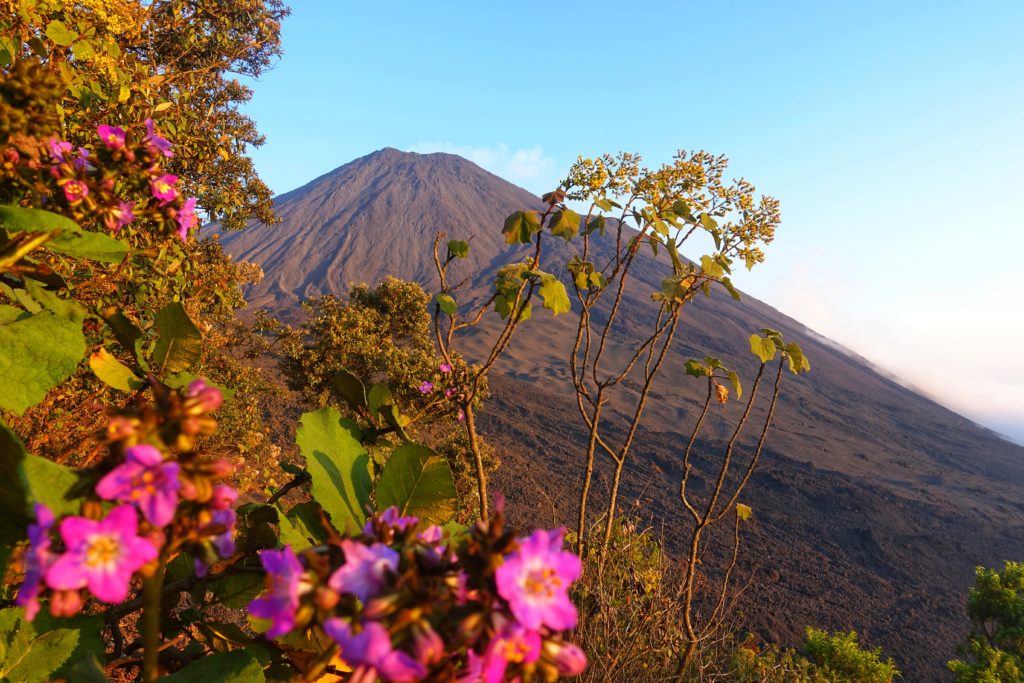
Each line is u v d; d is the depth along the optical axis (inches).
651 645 146.1
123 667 47.9
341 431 57.2
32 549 25.1
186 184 238.4
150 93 130.3
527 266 119.0
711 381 167.6
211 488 26.8
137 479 25.1
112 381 46.4
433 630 24.5
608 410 2696.9
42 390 40.6
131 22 127.9
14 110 41.0
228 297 323.3
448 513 52.4
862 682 441.1
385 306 604.4
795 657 468.4
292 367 557.9
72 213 44.7
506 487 1253.1
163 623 46.4
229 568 42.4
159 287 130.1
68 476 32.9
